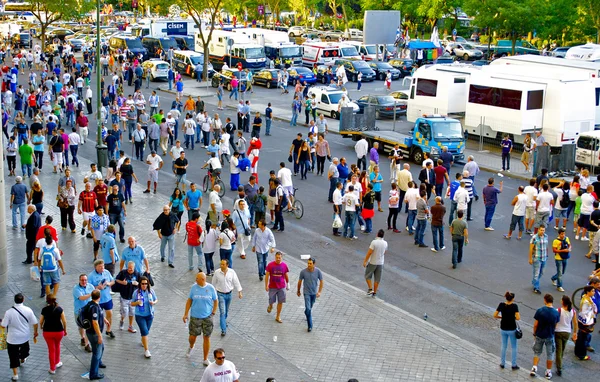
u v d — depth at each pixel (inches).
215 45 3157.0
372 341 744.3
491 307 855.1
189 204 1059.9
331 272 960.9
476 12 3203.7
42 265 803.4
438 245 1052.5
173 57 3134.8
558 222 1154.7
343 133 1851.6
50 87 2362.2
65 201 1060.5
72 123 1990.7
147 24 3732.8
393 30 3376.0
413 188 1113.4
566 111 1715.1
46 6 3636.8
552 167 1485.0
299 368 681.0
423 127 1620.3
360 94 2596.0
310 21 5147.6
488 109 1829.5
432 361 703.7
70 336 733.3
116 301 822.5
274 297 783.7
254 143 1362.0
